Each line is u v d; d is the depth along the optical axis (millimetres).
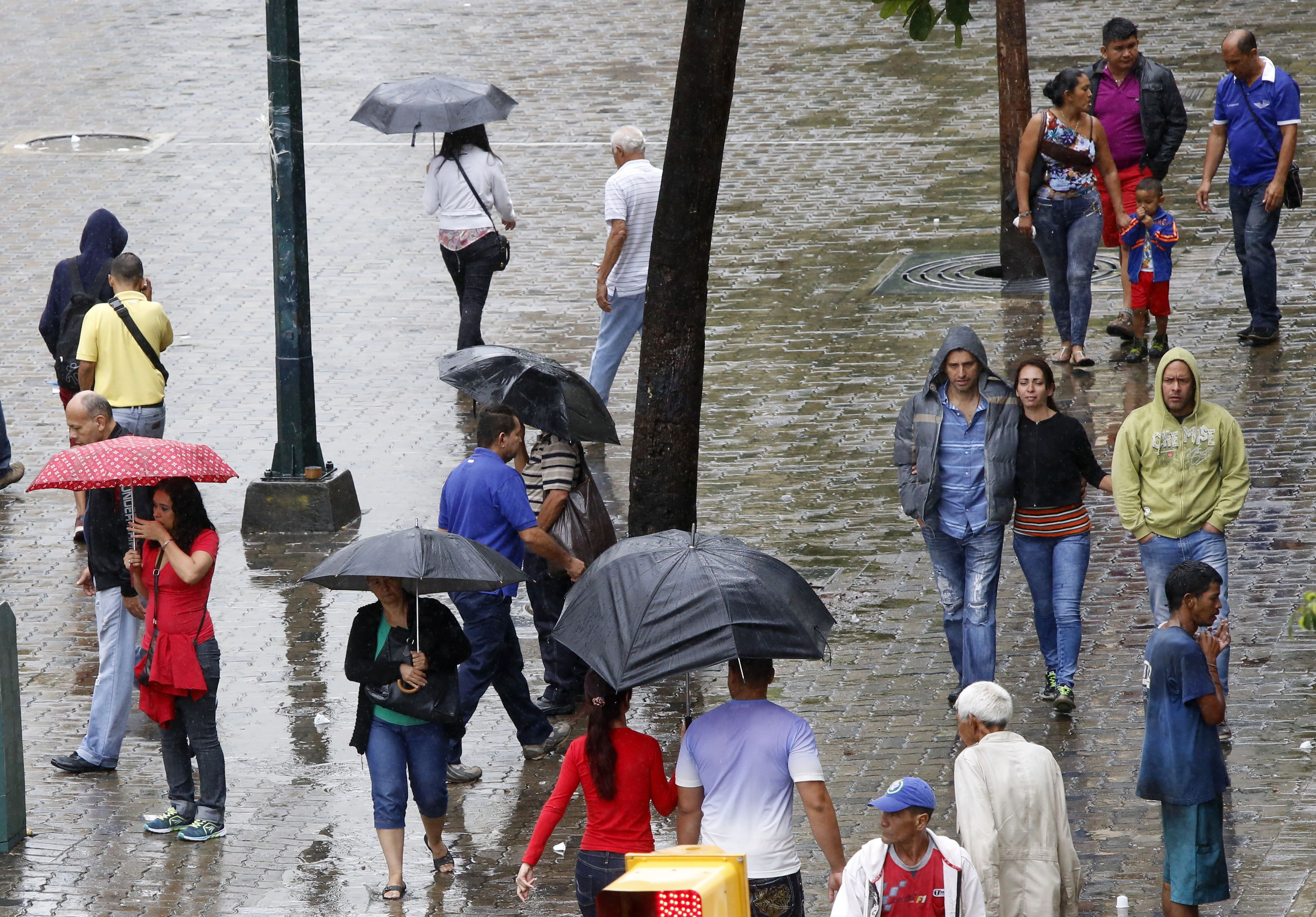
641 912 16281
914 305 61625
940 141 80500
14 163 82250
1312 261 62781
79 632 40844
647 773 25078
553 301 63969
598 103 88250
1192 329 57125
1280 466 46344
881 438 50875
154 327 44656
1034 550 35125
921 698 36094
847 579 42125
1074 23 93812
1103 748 33375
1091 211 53719
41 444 53062
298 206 46438
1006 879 24375
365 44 98750
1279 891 28016
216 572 44312
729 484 48000
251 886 30125
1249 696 35000
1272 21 92062
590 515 35938
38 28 104875
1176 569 26922
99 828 32438
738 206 73375
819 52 94750
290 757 35062
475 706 33812
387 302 64562
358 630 29922
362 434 53156
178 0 109625
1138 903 28000
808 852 30359
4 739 31266
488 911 29094
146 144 84375
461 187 55375
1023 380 34844
